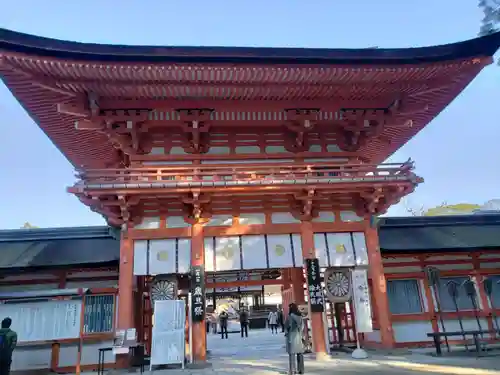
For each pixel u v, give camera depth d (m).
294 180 14.33
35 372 14.88
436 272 17.20
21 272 16.20
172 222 14.91
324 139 17.06
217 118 15.86
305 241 15.12
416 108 16.25
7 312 12.13
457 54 14.45
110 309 15.90
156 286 14.44
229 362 14.30
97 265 16.34
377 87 15.48
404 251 17.77
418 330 17.20
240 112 15.91
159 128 15.93
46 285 16.45
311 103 15.84
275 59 13.48
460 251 18.23
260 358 15.30
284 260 14.98
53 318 12.28
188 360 13.68
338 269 15.38
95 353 15.34
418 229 20.03
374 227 15.82
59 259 16.30
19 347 15.20
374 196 15.20
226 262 14.67
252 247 14.97
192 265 14.25
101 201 14.05
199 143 16.02
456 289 17.89
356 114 16.34
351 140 17.06
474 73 15.39
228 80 14.11
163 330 13.09
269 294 48.00
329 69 14.07
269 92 14.98
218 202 15.14
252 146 16.53
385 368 11.46
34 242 17.94
